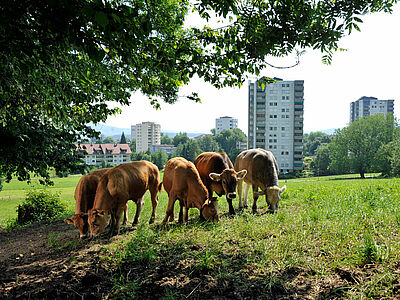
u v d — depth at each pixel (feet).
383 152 165.99
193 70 14.65
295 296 10.17
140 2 14.05
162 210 30.96
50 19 9.18
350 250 13.16
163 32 17.40
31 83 15.39
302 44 13.75
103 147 409.28
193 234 17.74
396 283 10.00
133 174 21.48
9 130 20.34
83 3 9.01
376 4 12.23
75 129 24.11
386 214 18.83
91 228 18.48
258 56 14.06
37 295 11.18
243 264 12.98
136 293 11.16
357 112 574.15
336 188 40.47
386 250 12.24
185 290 11.16
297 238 15.64
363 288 10.03
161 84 19.34
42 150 22.71
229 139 527.40
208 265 12.71
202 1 12.25
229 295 10.60
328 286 10.59
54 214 37.50
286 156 266.77
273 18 13.61
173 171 22.44
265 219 20.63
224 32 14.44
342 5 12.51
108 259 14.53
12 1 9.10
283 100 263.08
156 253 14.57
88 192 21.40
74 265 14.34
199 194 21.25
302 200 30.09
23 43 10.39
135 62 12.89
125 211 24.70
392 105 543.80
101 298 10.96
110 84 18.31
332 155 201.67
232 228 18.81
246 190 30.96
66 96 18.20
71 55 15.72
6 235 27.04
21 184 196.75
